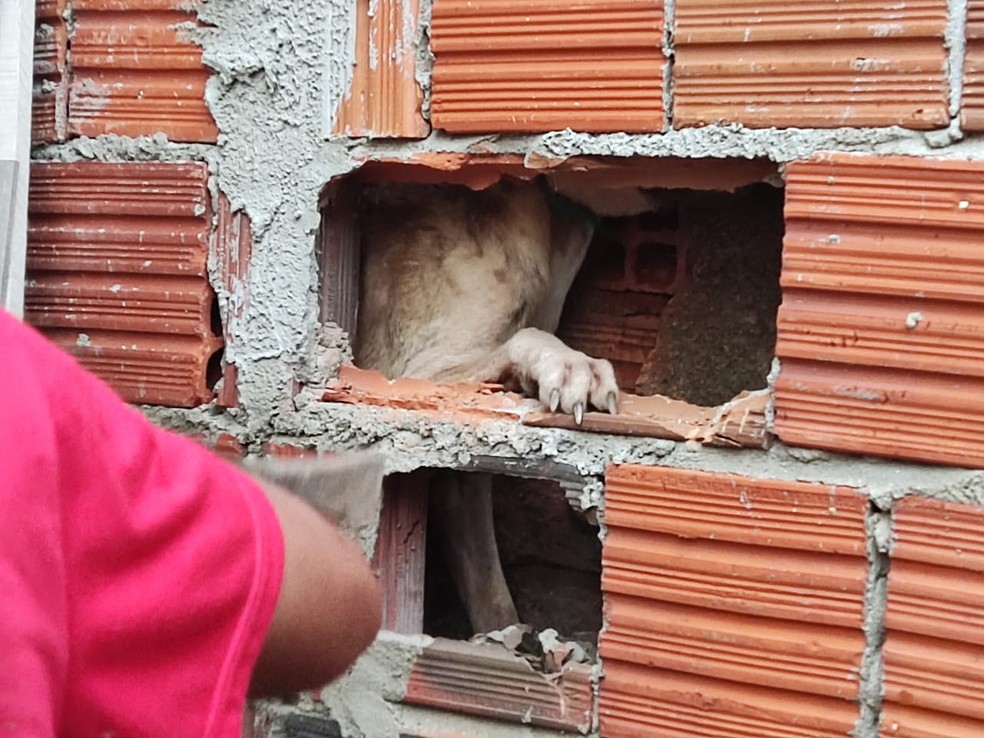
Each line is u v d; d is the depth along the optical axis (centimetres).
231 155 116
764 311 134
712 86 99
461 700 113
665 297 146
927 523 94
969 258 91
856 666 98
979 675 93
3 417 42
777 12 96
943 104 92
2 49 116
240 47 115
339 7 111
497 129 107
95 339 122
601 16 102
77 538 45
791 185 97
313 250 116
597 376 108
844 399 96
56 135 122
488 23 106
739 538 101
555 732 111
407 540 120
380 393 117
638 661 106
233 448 118
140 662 47
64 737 46
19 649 39
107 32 119
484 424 110
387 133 111
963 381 93
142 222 120
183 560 49
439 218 136
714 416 104
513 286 136
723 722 103
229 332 118
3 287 115
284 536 57
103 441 47
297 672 59
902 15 92
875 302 95
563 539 147
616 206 138
